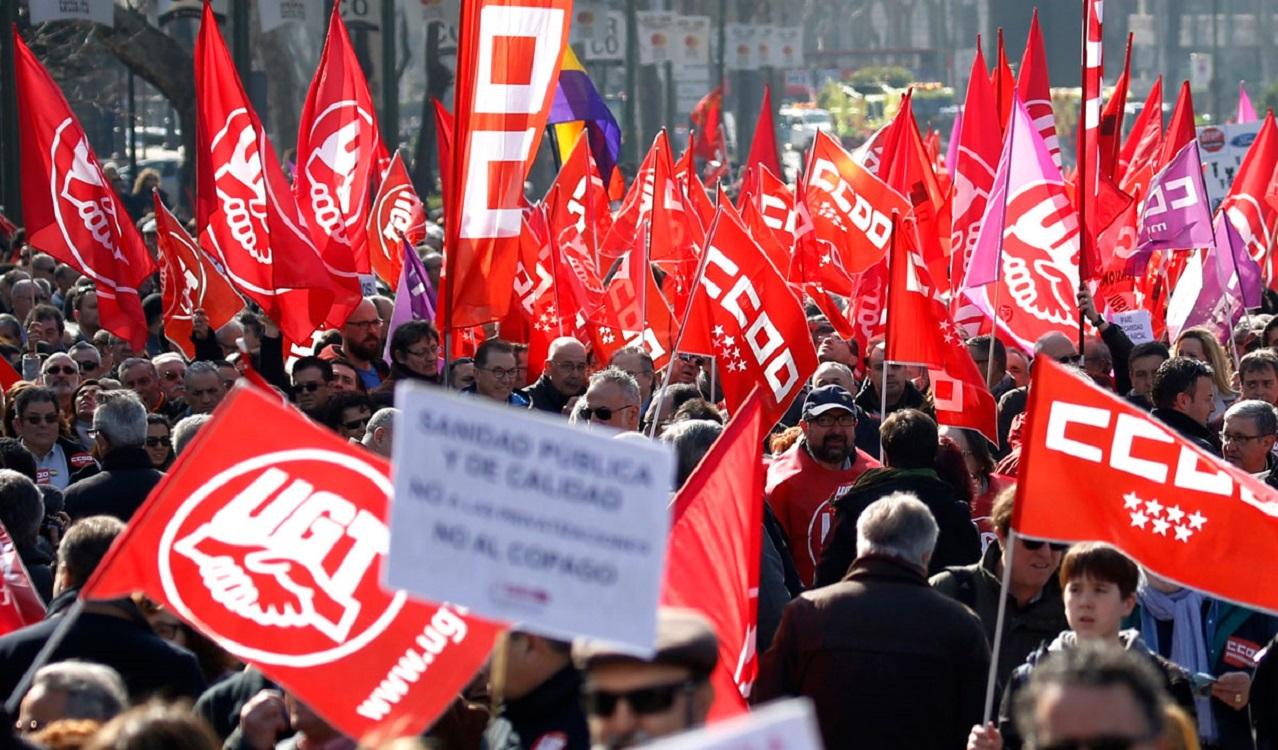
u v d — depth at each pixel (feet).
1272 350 93.09
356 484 39.27
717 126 334.44
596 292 122.93
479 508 26.89
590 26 372.79
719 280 79.10
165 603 38.86
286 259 97.04
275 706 41.78
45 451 84.38
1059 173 93.25
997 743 44.39
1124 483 46.14
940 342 82.17
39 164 102.32
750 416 48.60
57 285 163.12
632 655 30.55
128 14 302.04
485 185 77.82
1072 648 30.37
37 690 39.22
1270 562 45.52
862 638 49.49
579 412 76.69
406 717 38.32
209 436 39.17
